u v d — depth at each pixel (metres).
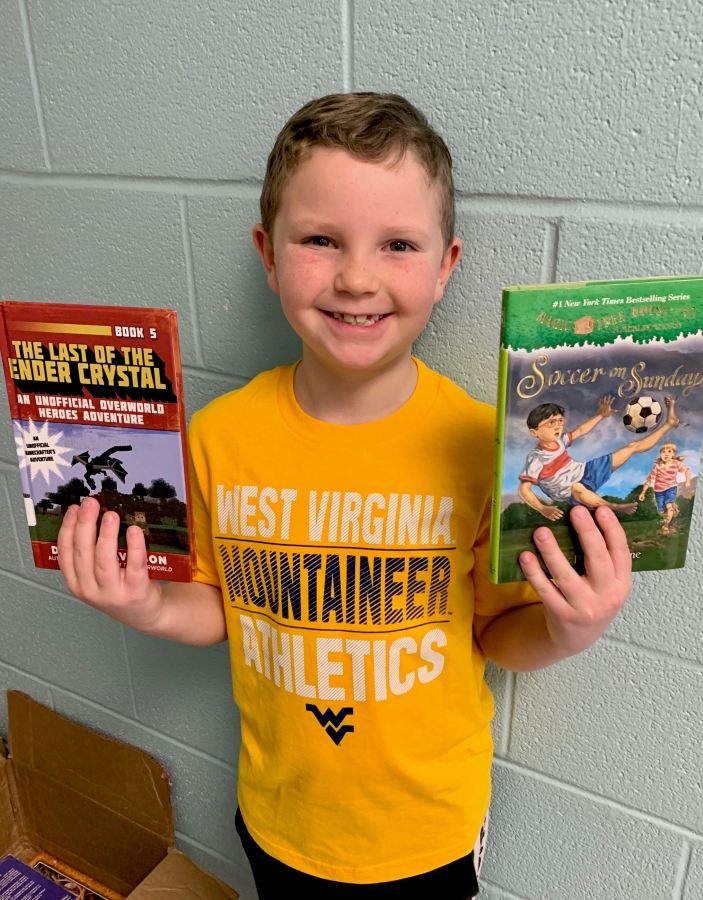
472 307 0.75
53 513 0.67
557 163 0.67
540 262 0.71
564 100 0.65
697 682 0.79
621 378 0.54
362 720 0.73
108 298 0.96
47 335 0.60
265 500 0.73
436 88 0.69
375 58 0.71
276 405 0.74
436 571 0.71
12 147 0.94
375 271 0.60
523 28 0.64
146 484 0.64
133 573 0.66
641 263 0.67
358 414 0.70
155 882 1.05
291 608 0.73
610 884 0.93
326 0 0.71
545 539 0.57
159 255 0.90
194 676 1.12
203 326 0.91
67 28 0.84
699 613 0.76
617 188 0.66
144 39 0.81
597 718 0.86
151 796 1.16
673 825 0.86
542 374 0.53
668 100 0.62
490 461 0.69
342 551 0.71
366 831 0.76
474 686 0.78
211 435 0.76
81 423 0.63
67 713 1.32
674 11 0.59
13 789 1.35
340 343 0.62
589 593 0.58
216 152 0.82
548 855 0.96
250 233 0.83
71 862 1.35
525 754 0.92
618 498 0.58
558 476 0.56
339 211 0.59
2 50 0.89
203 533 0.80
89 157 0.89
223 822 1.20
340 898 0.79
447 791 0.77
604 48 0.62
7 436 1.13
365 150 0.58
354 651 0.72
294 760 0.76
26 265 1.00
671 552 0.60
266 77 0.76
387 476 0.70
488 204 0.71
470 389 0.79
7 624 1.30
